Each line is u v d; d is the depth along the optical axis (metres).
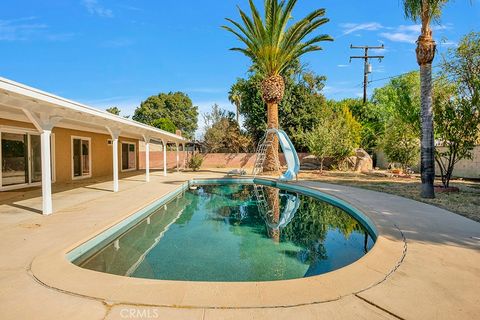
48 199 6.25
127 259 4.76
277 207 9.30
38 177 11.34
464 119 9.39
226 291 2.83
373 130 23.81
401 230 5.01
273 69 15.78
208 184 14.79
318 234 6.32
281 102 23.12
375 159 22.22
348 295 2.76
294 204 9.70
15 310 2.51
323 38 14.67
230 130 26.88
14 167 10.18
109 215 6.20
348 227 6.89
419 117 10.95
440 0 8.27
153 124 38.34
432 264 3.52
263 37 14.62
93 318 2.39
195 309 2.52
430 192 8.48
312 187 11.23
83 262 4.54
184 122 49.56
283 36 15.35
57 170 12.39
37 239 4.49
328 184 12.24
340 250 5.25
